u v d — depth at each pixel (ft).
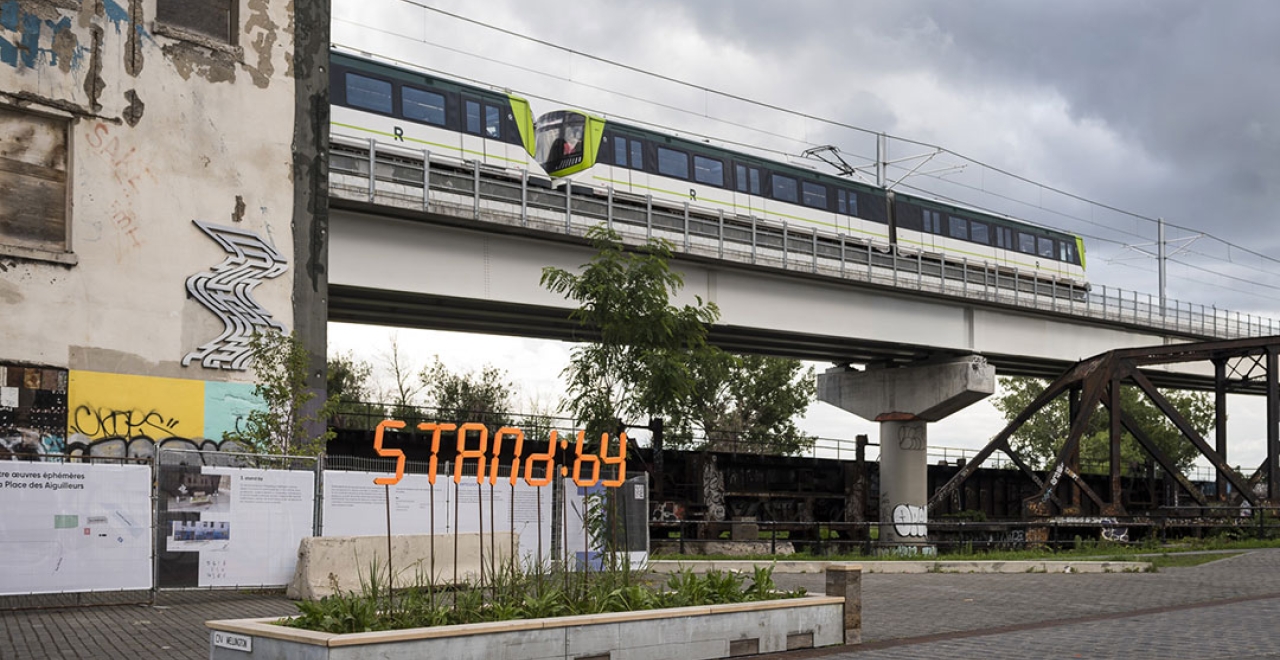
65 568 53.62
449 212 100.42
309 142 83.25
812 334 138.82
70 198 71.41
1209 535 138.92
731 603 41.50
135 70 74.59
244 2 80.38
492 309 113.80
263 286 79.77
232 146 79.00
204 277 76.74
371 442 116.37
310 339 82.12
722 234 126.11
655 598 40.52
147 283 74.13
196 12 78.59
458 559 64.18
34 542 52.90
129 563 55.42
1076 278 202.49
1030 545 128.88
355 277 97.71
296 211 82.02
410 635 32.07
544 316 119.44
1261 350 143.74
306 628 33.42
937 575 82.69
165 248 75.15
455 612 35.83
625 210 121.39
